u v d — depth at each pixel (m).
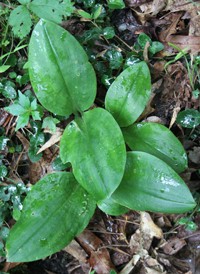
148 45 0.40
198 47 0.40
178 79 0.40
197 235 0.39
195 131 0.40
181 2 0.41
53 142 0.38
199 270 0.39
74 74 0.33
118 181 0.30
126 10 0.42
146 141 0.35
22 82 0.39
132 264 0.39
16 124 0.39
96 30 0.40
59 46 0.32
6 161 0.40
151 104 0.40
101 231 0.40
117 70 0.40
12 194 0.39
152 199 0.32
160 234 0.39
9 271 0.39
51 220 0.33
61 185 0.34
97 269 0.39
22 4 0.36
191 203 0.31
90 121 0.33
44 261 0.41
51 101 0.33
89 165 0.31
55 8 0.36
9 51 0.40
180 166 0.35
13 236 0.32
